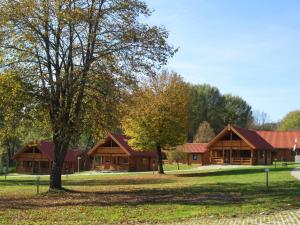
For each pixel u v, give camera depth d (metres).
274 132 91.56
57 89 26.88
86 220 17.28
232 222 15.41
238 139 69.81
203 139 98.00
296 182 31.09
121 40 27.36
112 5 27.33
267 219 15.80
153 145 50.56
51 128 27.81
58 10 25.67
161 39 28.02
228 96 116.12
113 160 75.50
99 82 26.92
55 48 26.69
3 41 25.95
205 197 24.39
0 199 25.59
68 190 29.44
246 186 30.28
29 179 53.50
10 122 26.73
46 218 17.94
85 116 28.00
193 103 107.69
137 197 25.69
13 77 25.14
